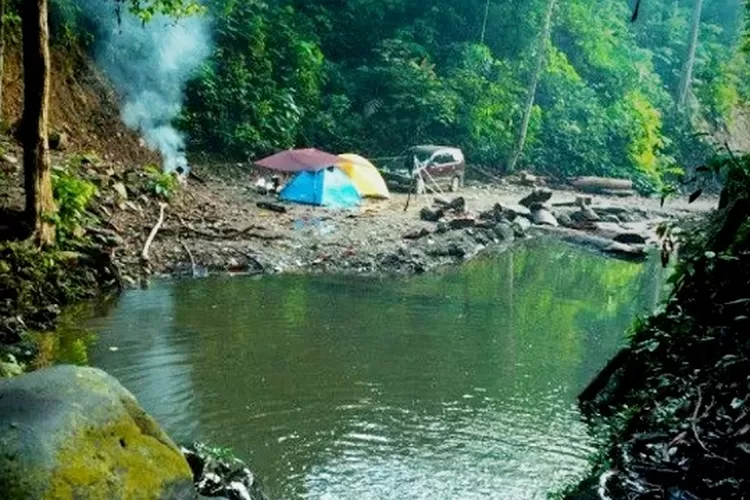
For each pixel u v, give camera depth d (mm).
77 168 15492
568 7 34219
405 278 15117
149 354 9969
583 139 32562
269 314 12039
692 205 29047
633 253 19031
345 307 12773
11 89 16594
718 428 5277
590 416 8867
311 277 14438
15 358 9141
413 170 23625
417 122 28797
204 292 12891
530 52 32188
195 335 10812
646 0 41688
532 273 16594
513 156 30047
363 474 7352
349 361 10305
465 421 8648
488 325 12414
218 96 23250
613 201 27609
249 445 7793
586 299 14617
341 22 30328
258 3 25922
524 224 21391
